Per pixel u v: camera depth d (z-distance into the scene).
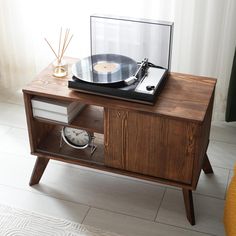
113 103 1.94
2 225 2.09
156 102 1.95
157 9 2.53
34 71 2.97
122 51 2.26
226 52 2.54
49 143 2.26
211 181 2.33
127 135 1.99
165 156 1.98
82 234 2.05
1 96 2.97
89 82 1.97
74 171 2.38
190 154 1.93
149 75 2.05
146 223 2.11
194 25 2.49
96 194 2.25
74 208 2.18
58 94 2.01
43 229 2.07
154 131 1.94
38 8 2.71
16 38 2.86
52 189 2.28
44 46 2.83
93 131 2.06
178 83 2.09
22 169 2.40
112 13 2.60
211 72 2.61
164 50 2.17
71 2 2.63
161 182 2.06
